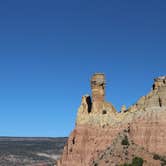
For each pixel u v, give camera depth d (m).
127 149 162.62
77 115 187.25
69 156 181.38
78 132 182.12
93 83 185.38
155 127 160.00
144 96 174.88
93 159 171.25
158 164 151.88
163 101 163.75
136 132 164.25
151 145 159.00
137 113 169.12
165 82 169.75
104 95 186.12
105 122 177.62
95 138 176.50
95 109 183.62
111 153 165.12
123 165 154.75
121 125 172.88
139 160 153.50
